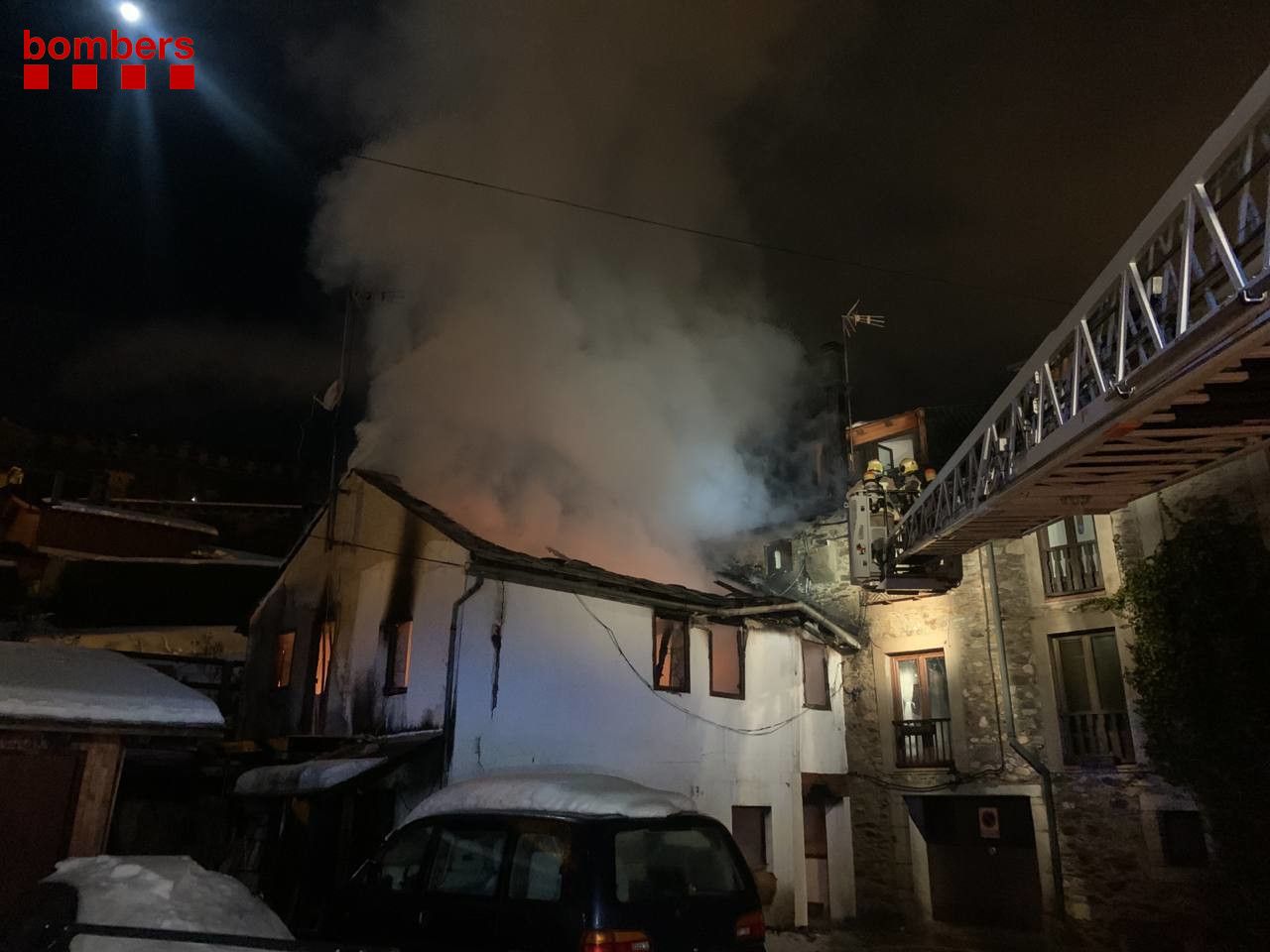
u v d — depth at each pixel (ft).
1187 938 39.19
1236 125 15.64
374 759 35.81
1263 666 37.19
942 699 52.19
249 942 12.30
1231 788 37.52
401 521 44.34
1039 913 45.14
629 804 19.19
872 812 52.65
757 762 48.75
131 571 70.59
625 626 44.29
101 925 12.80
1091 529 46.65
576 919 16.60
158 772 45.03
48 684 23.66
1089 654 46.03
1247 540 38.42
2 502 64.80
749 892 19.45
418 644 40.47
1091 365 21.54
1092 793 43.86
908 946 44.37
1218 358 16.81
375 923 20.54
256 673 54.29
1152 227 18.62
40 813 22.54
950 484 34.17
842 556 58.03
